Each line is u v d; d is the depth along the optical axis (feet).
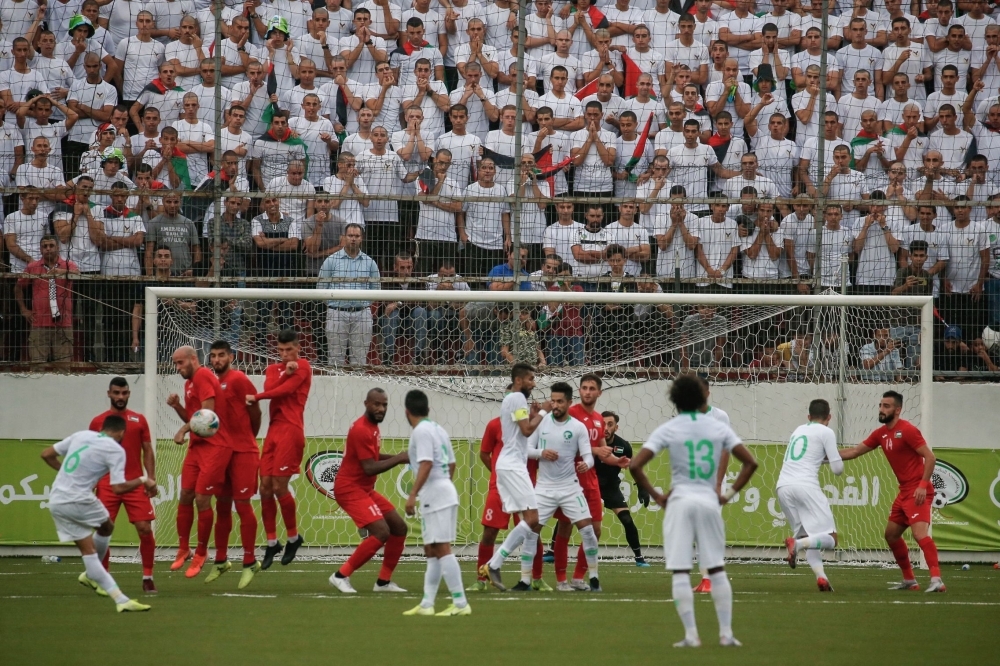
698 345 165.78
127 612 96.17
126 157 170.30
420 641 80.02
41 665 70.03
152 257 160.76
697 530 77.71
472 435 162.71
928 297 149.59
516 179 160.56
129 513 111.96
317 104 176.55
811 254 166.81
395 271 165.58
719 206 167.63
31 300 161.07
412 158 174.50
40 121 172.14
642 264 168.04
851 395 165.07
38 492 158.30
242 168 165.68
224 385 116.47
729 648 77.36
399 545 113.91
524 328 163.12
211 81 176.86
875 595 115.44
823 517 117.60
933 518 160.97
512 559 159.74
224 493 117.80
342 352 162.81
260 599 106.63
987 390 166.30
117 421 99.14
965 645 80.18
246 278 159.94
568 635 83.46
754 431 165.07
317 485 158.61
